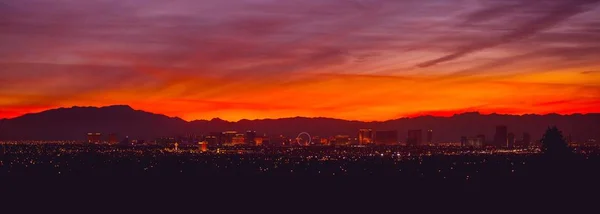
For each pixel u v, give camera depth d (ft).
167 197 422.00
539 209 345.10
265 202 388.98
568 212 334.03
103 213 336.90
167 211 343.87
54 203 383.24
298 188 502.38
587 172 466.29
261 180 603.26
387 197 419.13
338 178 629.10
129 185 537.65
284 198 415.23
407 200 396.78
